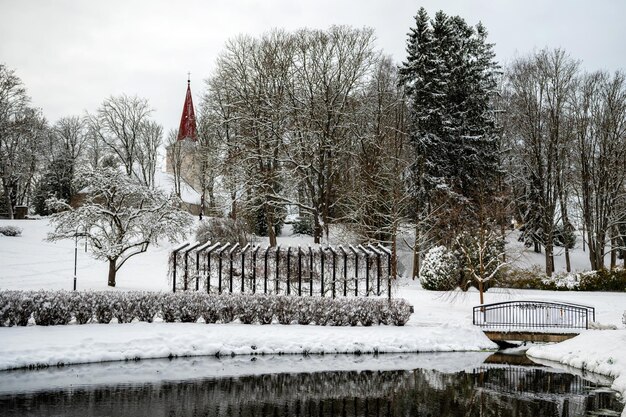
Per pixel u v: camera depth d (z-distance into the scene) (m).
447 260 33.47
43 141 68.38
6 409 12.81
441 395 15.41
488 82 48.66
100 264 39.38
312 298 22.97
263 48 43.44
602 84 43.09
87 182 32.91
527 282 36.94
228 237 39.31
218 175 45.03
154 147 70.94
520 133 48.62
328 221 43.12
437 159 41.25
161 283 34.66
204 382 16.05
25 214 62.09
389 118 46.22
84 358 17.61
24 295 20.03
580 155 44.12
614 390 16.12
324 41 42.72
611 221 44.69
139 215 32.66
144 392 14.76
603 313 26.83
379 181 40.59
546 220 44.03
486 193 40.00
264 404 14.18
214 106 48.09
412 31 42.56
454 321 24.48
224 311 22.03
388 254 24.89
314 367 18.31
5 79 52.88
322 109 42.03
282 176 42.78
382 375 17.56
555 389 16.25
